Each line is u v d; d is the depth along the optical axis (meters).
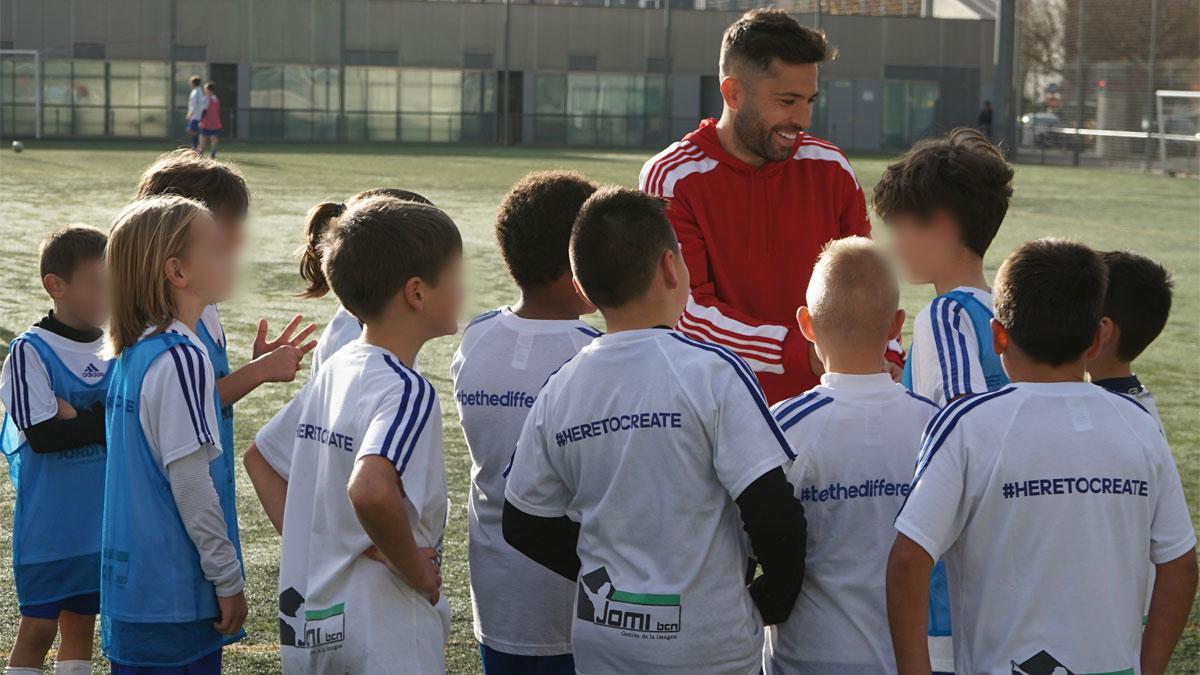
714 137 2.95
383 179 18.55
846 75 34.09
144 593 2.38
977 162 2.43
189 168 2.78
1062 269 2.01
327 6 30.83
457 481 4.91
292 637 2.17
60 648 3.02
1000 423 2.00
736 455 2.00
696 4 34.34
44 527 2.88
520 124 32.41
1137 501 2.01
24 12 28.86
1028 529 1.98
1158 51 26.88
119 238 2.41
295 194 15.78
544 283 2.43
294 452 2.20
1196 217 16.44
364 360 2.14
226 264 2.49
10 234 11.20
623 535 2.05
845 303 2.17
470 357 2.49
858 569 2.18
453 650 3.43
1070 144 29.59
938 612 2.38
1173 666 3.34
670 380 2.04
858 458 2.18
